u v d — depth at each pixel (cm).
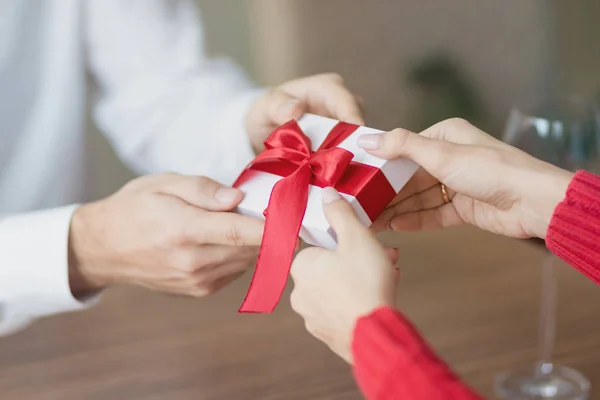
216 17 198
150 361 90
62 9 119
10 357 90
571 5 230
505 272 101
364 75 218
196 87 120
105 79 126
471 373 88
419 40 220
